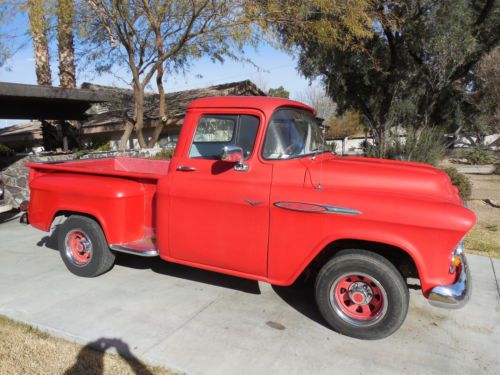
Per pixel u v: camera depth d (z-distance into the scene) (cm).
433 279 327
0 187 734
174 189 416
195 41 1217
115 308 418
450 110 2138
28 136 2019
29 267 539
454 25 1412
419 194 347
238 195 383
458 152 2423
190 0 1077
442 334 375
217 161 402
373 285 354
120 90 1647
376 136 1201
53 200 500
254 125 389
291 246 368
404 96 1753
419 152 912
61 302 431
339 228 348
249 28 1123
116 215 460
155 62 1265
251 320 396
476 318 404
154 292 458
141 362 328
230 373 314
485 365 329
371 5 1359
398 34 1611
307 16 1279
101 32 1233
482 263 555
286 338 364
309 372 317
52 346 351
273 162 380
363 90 1912
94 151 1122
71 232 501
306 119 439
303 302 437
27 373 316
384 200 338
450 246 320
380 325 349
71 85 1362
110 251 492
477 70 1633
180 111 1515
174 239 423
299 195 361
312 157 407
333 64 1633
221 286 476
